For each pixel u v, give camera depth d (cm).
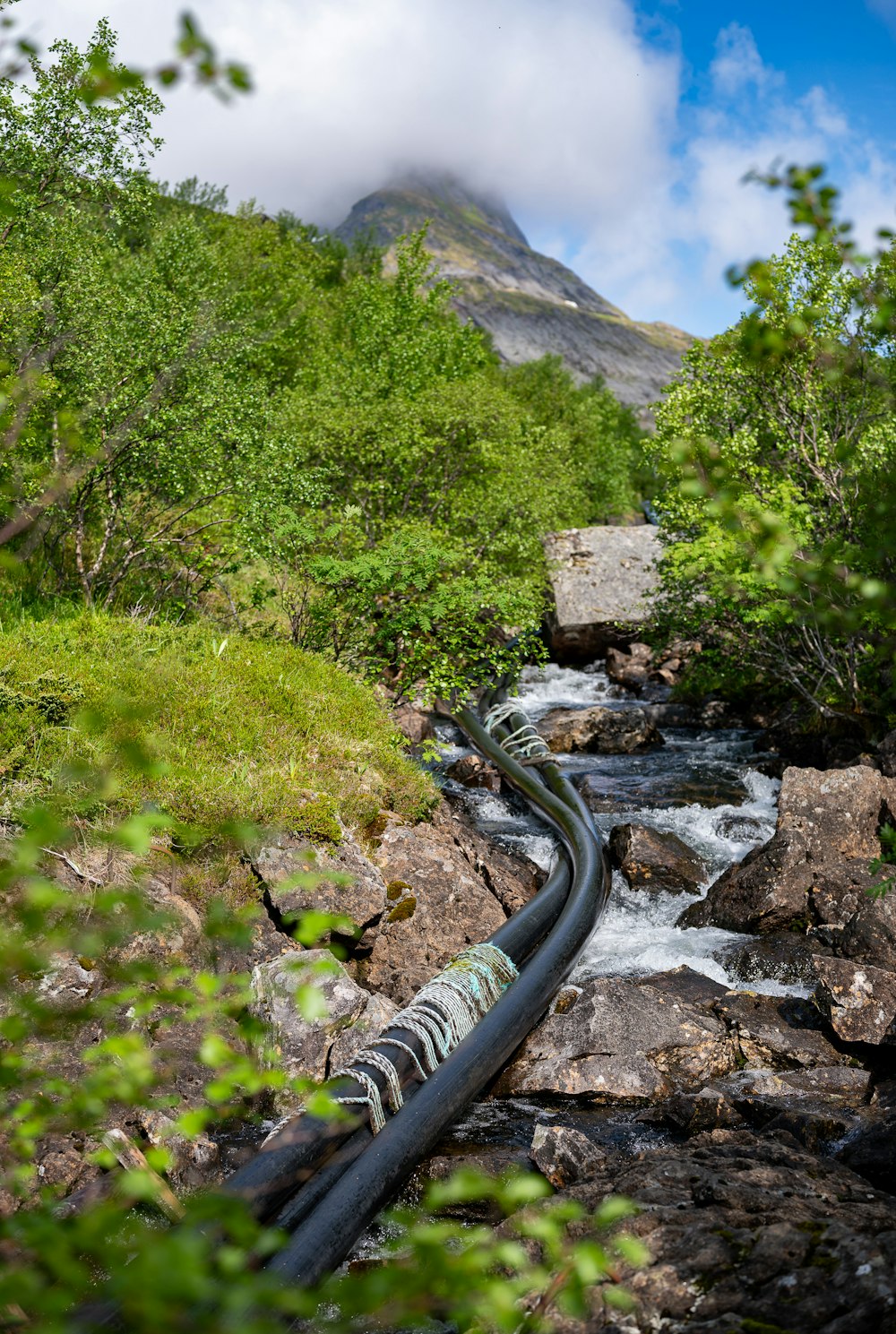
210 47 191
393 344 2402
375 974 678
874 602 285
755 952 755
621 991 653
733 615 1267
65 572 1159
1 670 769
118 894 236
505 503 1734
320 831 719
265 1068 545
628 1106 583
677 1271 339
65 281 1034
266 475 1149
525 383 4600
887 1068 614
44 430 912
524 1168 494
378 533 1536
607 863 941
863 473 290
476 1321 342
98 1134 460
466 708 1373
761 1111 538
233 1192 412
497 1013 607
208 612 1235
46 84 986
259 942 638
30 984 517
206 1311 311
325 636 1173
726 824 1027
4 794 630
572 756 1339
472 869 824
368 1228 455
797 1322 308
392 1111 514
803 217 252
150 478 1134
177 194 3444
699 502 1066
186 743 774
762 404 1166
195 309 1223
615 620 1839
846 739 1166
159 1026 552
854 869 807
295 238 4122
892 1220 379
